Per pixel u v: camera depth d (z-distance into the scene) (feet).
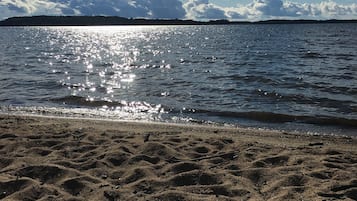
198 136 25.70
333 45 139.33
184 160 19.92
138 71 71.67
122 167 18.85
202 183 16.78
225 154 20.94
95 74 67.31
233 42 177.06
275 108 38.78
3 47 147.84
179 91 48.65
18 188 15.88
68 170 17.65
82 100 43.06
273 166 19.25
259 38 212.23
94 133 25.77
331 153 21.65
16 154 20.59
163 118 34.96
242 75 61.57
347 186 15.94
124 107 39.78
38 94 46.83
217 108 38.75
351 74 61.26
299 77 58.59
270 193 15.65
